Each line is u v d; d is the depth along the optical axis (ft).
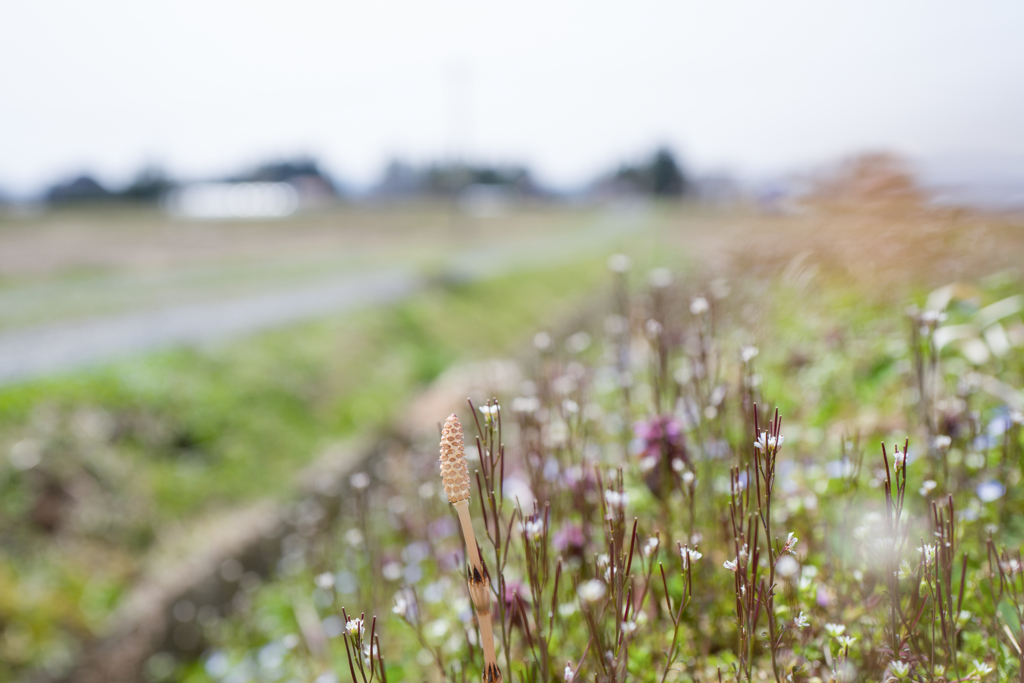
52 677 16.02
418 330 48.65
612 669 4.14
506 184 327.47
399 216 214.90
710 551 5.92
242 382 31.96
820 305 13.05
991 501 5.91
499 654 5.40
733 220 19.03
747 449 5.69
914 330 6.82
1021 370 8.61
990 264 12.18
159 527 21.95
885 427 8.02
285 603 14.85
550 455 7.22
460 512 3.37
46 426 23.44
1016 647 4.18
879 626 4.65
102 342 35.55
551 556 6.09
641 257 43.62
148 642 16.79
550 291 72.74
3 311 46.19
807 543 5.97
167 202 261.24
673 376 9.35
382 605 7.96
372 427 29.89
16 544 18.99
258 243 116.26
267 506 23.26
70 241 110.42
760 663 4.77
